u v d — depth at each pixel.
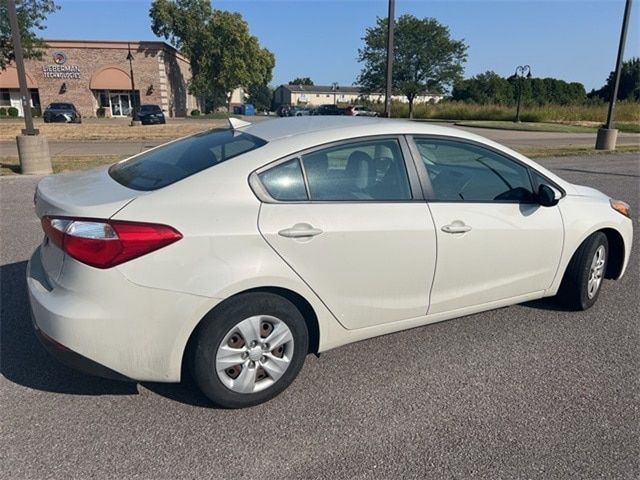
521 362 3.19
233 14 55.56
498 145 3.38
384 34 50.12
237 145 2.79
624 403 2.77
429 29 49.00
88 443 2.36
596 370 3.11
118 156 13.18
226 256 2.43
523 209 3.39
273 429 2.50
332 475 2.19
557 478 2.20
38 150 9.94
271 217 2.54
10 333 3.38
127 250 2.27
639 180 10.62
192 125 28.06
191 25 54.69
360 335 2.98
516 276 3.46
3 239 5.50
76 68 44.59
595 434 2.50
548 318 3.84
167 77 48.31
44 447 2.32
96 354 2.33
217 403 2.60
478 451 2.36
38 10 30.44
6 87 43.78
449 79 49.62
